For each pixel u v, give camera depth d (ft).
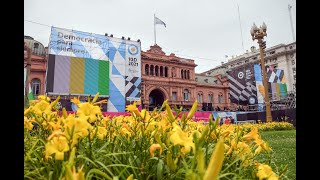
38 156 4.62
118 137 6.09
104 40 105.19
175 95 154.81
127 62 109.29
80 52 98.99
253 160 6.40
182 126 5.57
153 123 6.25
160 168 4.63
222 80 177.88
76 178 2.57
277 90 147.84
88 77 97.96
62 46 96.02
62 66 94.22
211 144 5.91
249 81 147.23
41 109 5.58
